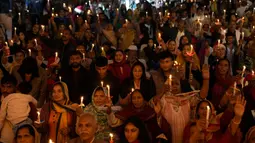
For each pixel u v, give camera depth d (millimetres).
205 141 7352
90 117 7098
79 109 7609
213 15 18422
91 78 9398
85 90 9352
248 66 11422
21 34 13453
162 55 8781
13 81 8586
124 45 13258
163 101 7863
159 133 7656
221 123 7445
